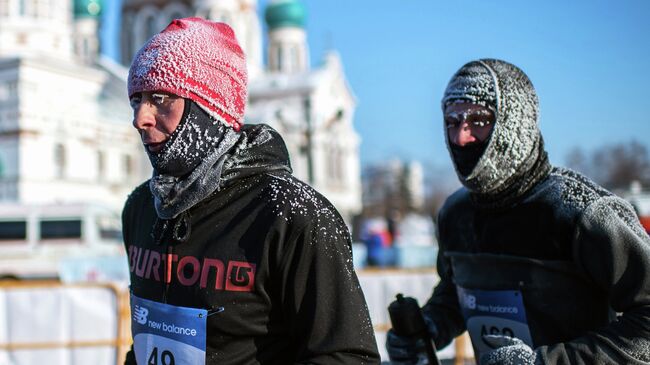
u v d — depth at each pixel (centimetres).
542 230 243
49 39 4181
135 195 238
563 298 243
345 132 5081
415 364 273
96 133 3766
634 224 231
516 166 247
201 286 188
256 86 4856
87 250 1819
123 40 5372
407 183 6912
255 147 202
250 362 187
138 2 5316
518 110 247
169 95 193
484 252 261
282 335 192
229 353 187
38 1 4169
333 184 4862
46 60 3488
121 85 4034
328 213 193
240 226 190
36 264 1800
